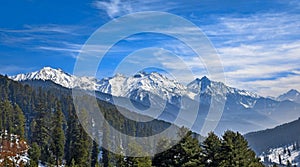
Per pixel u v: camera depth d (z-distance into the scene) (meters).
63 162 83.75
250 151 43.22
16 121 108.69
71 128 75.62
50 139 91.56
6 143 90.69
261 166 47.41
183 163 35.66
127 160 38.12
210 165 38.09
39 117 95.94
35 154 82.75
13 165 77.75
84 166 73.25
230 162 38.34
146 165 37.28
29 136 113.00
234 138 39.56
